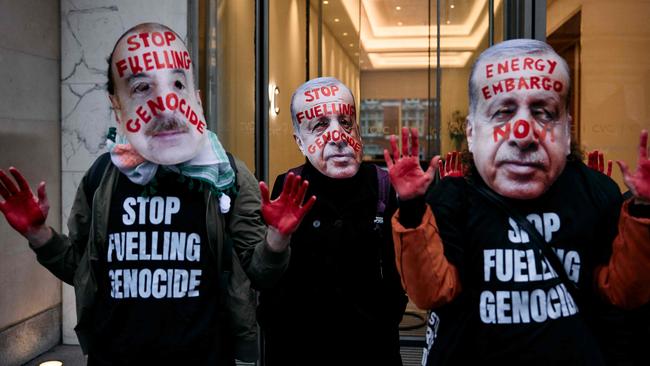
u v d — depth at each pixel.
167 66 2.00
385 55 7.62
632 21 4.07
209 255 2.00
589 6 4.09
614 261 1.63
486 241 1.69
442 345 1.72
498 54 1.76
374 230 2.39
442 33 5.71
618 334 1.83
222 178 2.06
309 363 2.34
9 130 4.11
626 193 2.16
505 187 1.70
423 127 7.63
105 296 1.99
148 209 1.99
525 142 1.67
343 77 7.46
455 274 1.69
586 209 1.71
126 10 4.50
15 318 4.16
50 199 4.53
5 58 4.07
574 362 1.61
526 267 1.66
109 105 4.57
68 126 4.63
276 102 5.23
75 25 4.58
